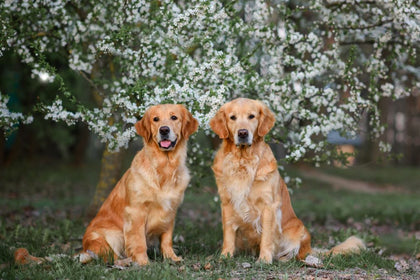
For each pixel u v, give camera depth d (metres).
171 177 4.78
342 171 23.84
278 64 5.95
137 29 5.95
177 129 4.81
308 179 19.61
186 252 5.39
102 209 5.13
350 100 6.01
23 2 5.55
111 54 5.93
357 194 14.82
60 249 5.39
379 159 6.64
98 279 3.92
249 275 4.14
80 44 6.32
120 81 6.14
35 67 5.56
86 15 6.44
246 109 4.84
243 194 4.84
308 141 5.62
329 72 6.39
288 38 5.78
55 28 6.46
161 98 5.21
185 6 5.95
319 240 6.51
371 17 6.63
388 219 8.85
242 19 6.00
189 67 5.46
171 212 4.84
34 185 13.34
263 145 4.98
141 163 4.81
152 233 4.93
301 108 5.90
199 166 6.50
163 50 5.72
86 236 4.87
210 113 5.12
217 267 4.53
